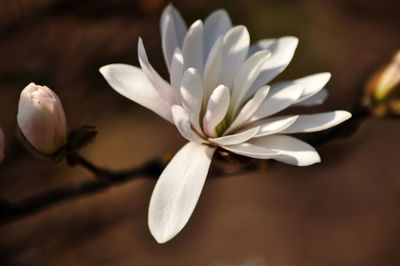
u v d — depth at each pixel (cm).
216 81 55
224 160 55
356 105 59
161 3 70
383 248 111
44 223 72
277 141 54
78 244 73
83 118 74
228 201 112
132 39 79
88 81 74
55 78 70
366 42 96
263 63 54
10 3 68
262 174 115
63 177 77
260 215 111
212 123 54
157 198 53
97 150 99
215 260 105
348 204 114
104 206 85
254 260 91
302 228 111
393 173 117
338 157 100
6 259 68
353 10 92
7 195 71
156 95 54
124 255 89
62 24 71
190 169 53
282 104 54
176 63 54
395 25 93
